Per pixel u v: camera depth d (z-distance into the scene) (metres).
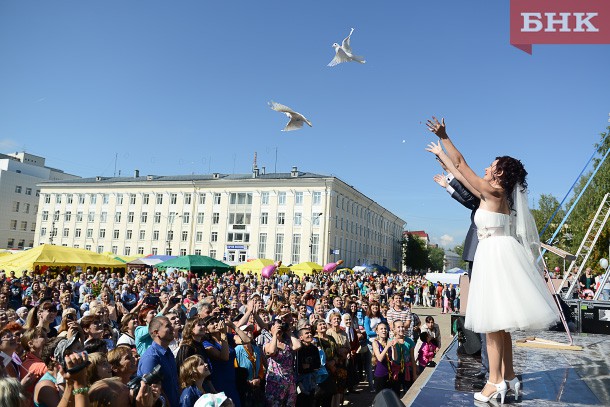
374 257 81.12
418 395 2.50
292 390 6.27
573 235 28.17
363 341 10.03
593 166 29.09
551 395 2.46
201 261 28.67
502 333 2.41
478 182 2.52
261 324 7.01
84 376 3.39
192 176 69.00
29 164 83.06
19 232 78.38
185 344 5.28
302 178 58.34
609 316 6.48
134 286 15.12
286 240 57.97
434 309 30.77
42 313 6.68
